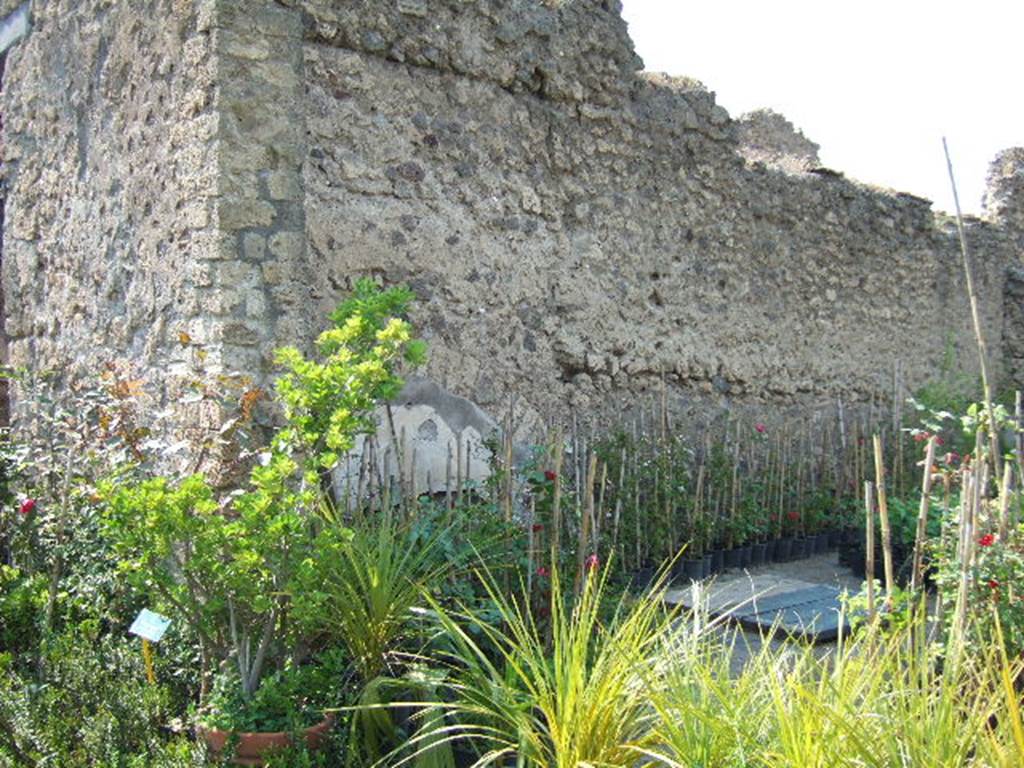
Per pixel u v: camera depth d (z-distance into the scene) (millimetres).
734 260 8352
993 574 4105
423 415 6059
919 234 10312
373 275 5949
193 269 5406
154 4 5703
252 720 4055
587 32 7027
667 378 7891
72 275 6809
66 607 5500
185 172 5453
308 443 4488
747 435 8328
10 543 5875
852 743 3066
